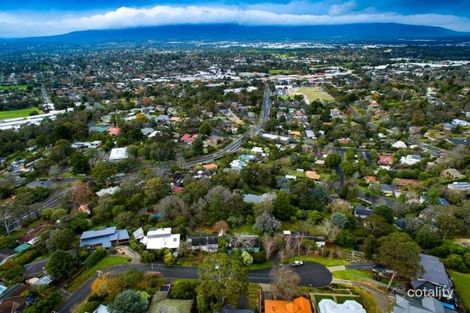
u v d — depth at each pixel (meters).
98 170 124.06
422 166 136.88
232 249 82.06
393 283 72.00
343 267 78.12
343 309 62.41
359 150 163.12
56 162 141.50
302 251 83.81
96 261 79.06
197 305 62.94
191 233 91.44
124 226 93.31
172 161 149.62
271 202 98.75
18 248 84.88
